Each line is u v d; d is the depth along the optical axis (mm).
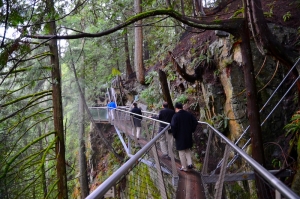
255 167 2133
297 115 6207
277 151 7176
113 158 18203
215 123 9008
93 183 19344
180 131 6402
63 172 8477
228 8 12266
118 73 13461
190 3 12180
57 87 8492
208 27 5594
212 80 9562
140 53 17078
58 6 5848
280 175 5383
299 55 6266
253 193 6137
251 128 5562
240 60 8242
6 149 8156
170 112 8188
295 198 1377
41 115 9312
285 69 8031
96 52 18594
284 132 7449
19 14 4988
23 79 7344
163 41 19016
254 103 5570
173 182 5809
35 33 5230
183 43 14492
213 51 9766
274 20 8891
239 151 2867
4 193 7621
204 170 6160
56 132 8492
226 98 8891
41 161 7953
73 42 18188
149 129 11852
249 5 5688
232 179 5277
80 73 18484
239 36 5793
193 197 4848
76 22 11578
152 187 4945
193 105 11180
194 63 11164
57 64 8375
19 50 5508
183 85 12500
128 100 20500
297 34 8227
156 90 15266
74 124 21469
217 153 8836
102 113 21641
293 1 9609
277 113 7727
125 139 16266
